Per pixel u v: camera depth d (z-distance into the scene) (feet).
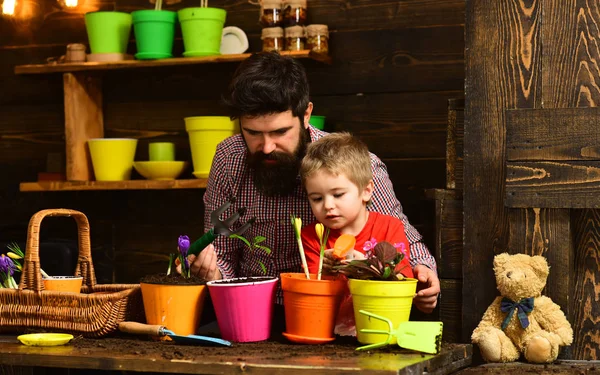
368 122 8.75
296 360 4.23
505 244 5.62
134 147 9.23
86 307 5.11
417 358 4.31
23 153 10.05
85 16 9.12
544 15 5.55
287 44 8.50
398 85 8.64
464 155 5.72
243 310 4.88
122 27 9.11
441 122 8.51
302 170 5.34
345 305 5.16
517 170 5.46
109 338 5.11
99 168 9.07
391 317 4.66
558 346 5.31
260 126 5.36
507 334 5.41
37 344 4.83
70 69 9.09
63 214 5.65
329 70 8.86
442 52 8.50
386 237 5.50
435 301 5.33
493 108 5.65
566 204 5.35
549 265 5.45
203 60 8.56
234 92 5.32
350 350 4.60
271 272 6.15
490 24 5.66
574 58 5.48
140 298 5.29
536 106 5.56
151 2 9.57
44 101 9.97
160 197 9.57
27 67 9.27
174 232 9.51
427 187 8.56
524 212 5.52
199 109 9.41
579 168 5.32
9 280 5.71
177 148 9.48
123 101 9.70
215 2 9.27
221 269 6.06
